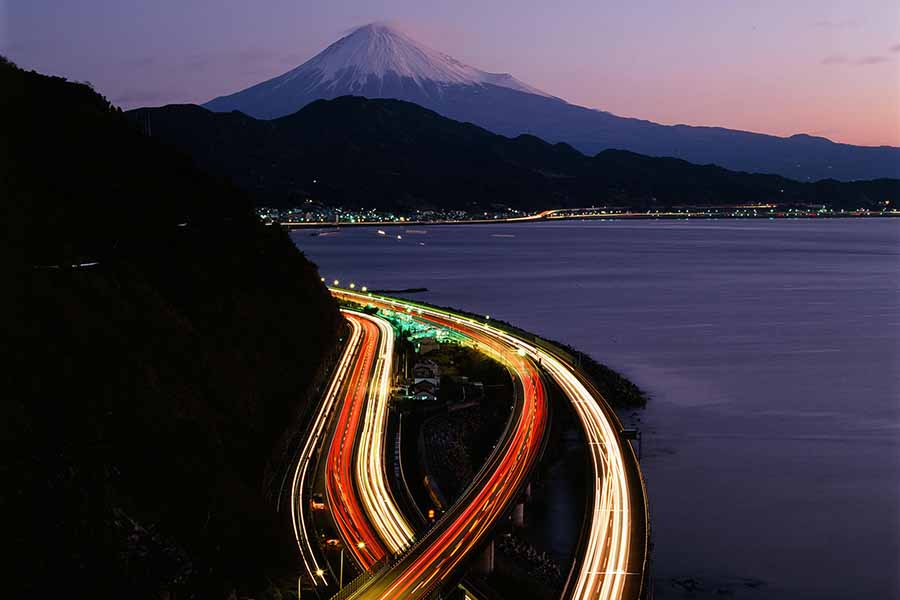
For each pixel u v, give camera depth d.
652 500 76.44
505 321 184.38
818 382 123.56
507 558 58.84
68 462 44.44
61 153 84.06
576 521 69.62
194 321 77.94
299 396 87.69
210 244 95.81
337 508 63.12
